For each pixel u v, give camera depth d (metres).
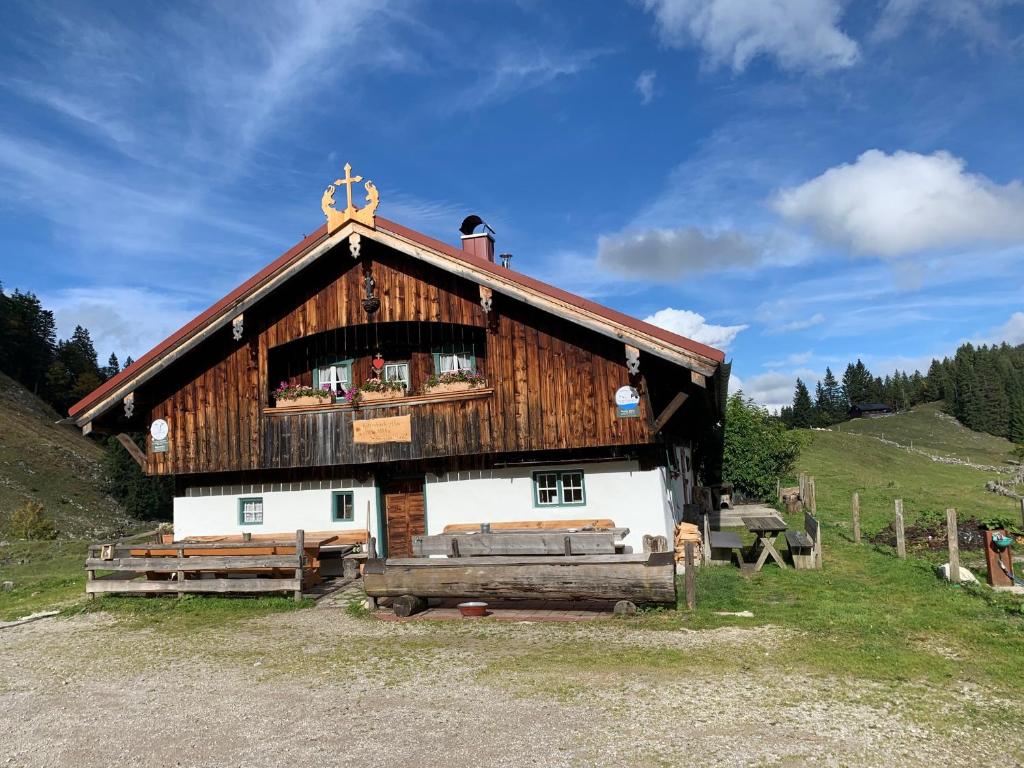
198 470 16.02
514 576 10.53
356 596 12.98
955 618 9.42
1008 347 196.75
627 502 14.29
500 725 6.45
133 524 61.75
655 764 5.54
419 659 8.66
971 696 6.75
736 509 26.98
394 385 15.26
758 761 5.52
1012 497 31.38
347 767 5.77
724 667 7.78
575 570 10.32
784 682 7.25
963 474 54.00
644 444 13.83
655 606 10.43
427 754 5.93
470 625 10.26
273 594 13.34
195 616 12.15
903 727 6.07
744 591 11.71
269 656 9.27
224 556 13.25
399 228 14.53
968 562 13.34
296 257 14.98
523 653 8.67
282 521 16.20
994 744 5.72
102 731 6.93
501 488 15.09
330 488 16.05
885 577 12.33
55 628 11.94
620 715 6.53
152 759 6.19
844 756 5.57
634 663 8.04
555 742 6.02
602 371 13.88
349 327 16.06
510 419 14.38
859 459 59.25
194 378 16.31
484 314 14.61
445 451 14.75
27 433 72.25
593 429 13.82
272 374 16.45
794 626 9.33
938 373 167.38
